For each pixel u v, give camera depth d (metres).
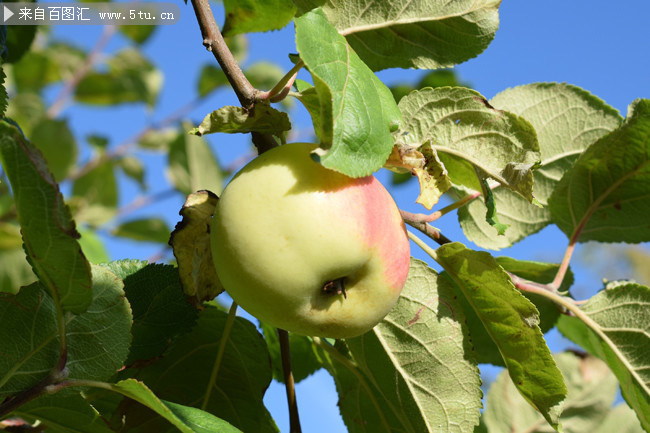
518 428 0.60
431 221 0.47
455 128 0.47
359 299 0.42
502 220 0.55
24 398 0.41
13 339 0.41
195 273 0.44
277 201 0.41
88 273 0.39
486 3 0.49
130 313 0.42
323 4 0.48
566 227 0.54
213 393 0.49
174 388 0.48
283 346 0.49
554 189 0.53
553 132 0.54
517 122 0.46
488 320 0.46
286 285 0.41
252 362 0.49
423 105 0.47
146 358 0.46
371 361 0.47
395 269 0.42
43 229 0.38
